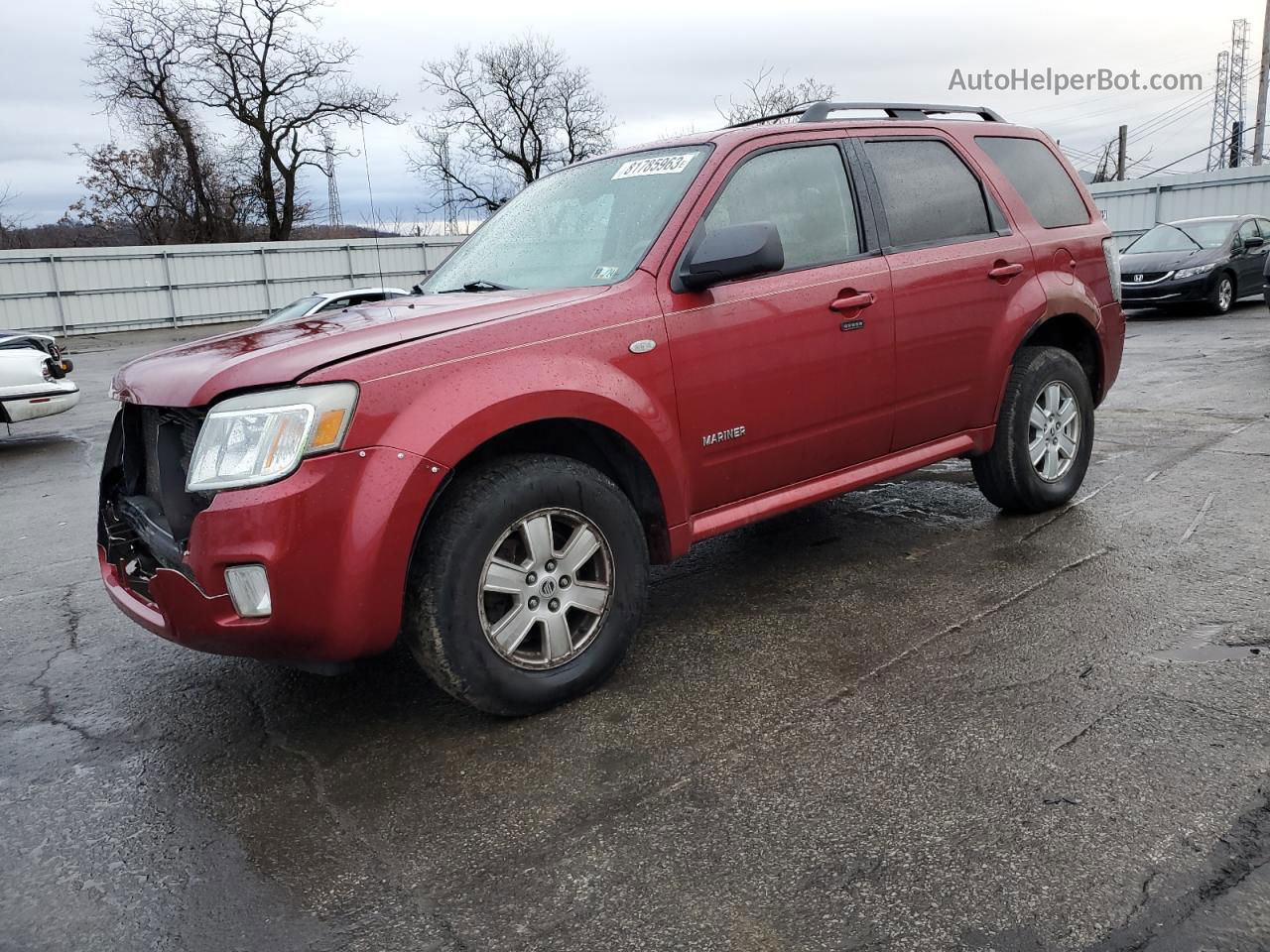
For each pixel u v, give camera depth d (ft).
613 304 10.39
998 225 14.51
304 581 8.50
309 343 9.23
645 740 9.42
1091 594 12.19
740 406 11.32
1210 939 6.17
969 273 13.70
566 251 12.01
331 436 8.55
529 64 144.15
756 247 10.09
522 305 10.18
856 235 12.76
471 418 9.06
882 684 10.19
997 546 14.38
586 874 7.38
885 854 7.32
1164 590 12.12
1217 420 22.24
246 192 134.00
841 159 12.92
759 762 8.83
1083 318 15.40
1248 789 7.75
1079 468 15.88
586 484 9.99
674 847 7.63
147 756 10.01
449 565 9.16
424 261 118.21
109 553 11.14
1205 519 14.88
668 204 11.43
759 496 12.03
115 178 136.56
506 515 9.43
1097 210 16.48
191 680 11.94
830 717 9.57
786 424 11.85
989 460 14.99
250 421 8.57
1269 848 7.01
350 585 8.61
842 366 12.27
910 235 13.34
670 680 10.71
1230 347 35.65
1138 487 16.98
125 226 139.95
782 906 6.83
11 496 25.39
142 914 7.32
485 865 7.61
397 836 8.13
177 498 9.57
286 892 7.48
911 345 13.03
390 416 8.78
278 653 8.91
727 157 11.76
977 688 9.93
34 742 10.53
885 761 8.66
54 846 8.39
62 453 32.17
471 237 14.33
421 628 9.25
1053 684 9.87
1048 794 7.92
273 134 131.75
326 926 7.03
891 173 13.42
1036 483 15.19
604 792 8.53
